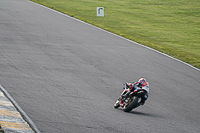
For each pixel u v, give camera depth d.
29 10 85.00
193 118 31.86
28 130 21.22
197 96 39.53
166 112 32.34
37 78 37.09
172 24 95.56
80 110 28.20
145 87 29.77
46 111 26.48
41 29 64.94
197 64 55.12
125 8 112.75
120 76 42.66
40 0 108.12
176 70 49.62
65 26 71.12
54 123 23.72
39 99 29.81
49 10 89.12
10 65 40.75
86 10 100.50
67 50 51.94
